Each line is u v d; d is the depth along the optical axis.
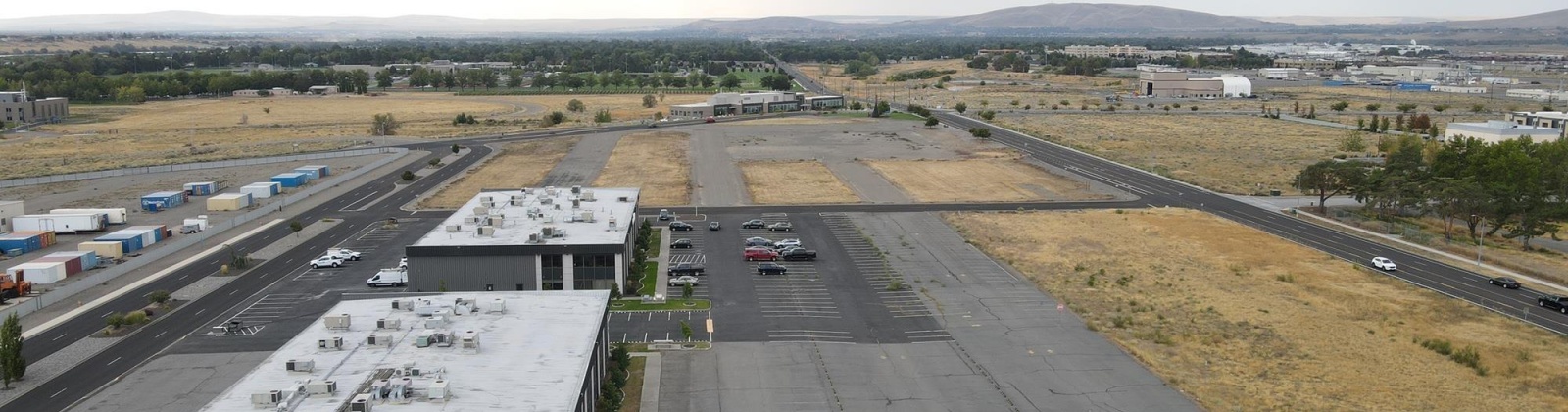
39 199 181.62
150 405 78.75
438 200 179.00
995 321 101.81
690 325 100.38
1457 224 157.62
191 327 100.44
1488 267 127.31
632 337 95.94
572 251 109.88
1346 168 165.38
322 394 61.28
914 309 106.44
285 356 69.06
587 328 76.62
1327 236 146.50
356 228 154.12
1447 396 79.06
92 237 147.62
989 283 118.00
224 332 98.19
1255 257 132.00
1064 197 182.00
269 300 110.62
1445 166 169.38
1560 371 85.31
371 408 59.62
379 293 113.19
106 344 94.75
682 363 88.38
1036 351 91.62
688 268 122.44
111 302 110.44
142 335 97.94
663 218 159.62
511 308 81.88
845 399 79.62
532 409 60.25
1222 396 79.38
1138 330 98.06
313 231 151.88
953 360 89.38
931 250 136.50
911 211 168.25
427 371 66.25
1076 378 84.38
